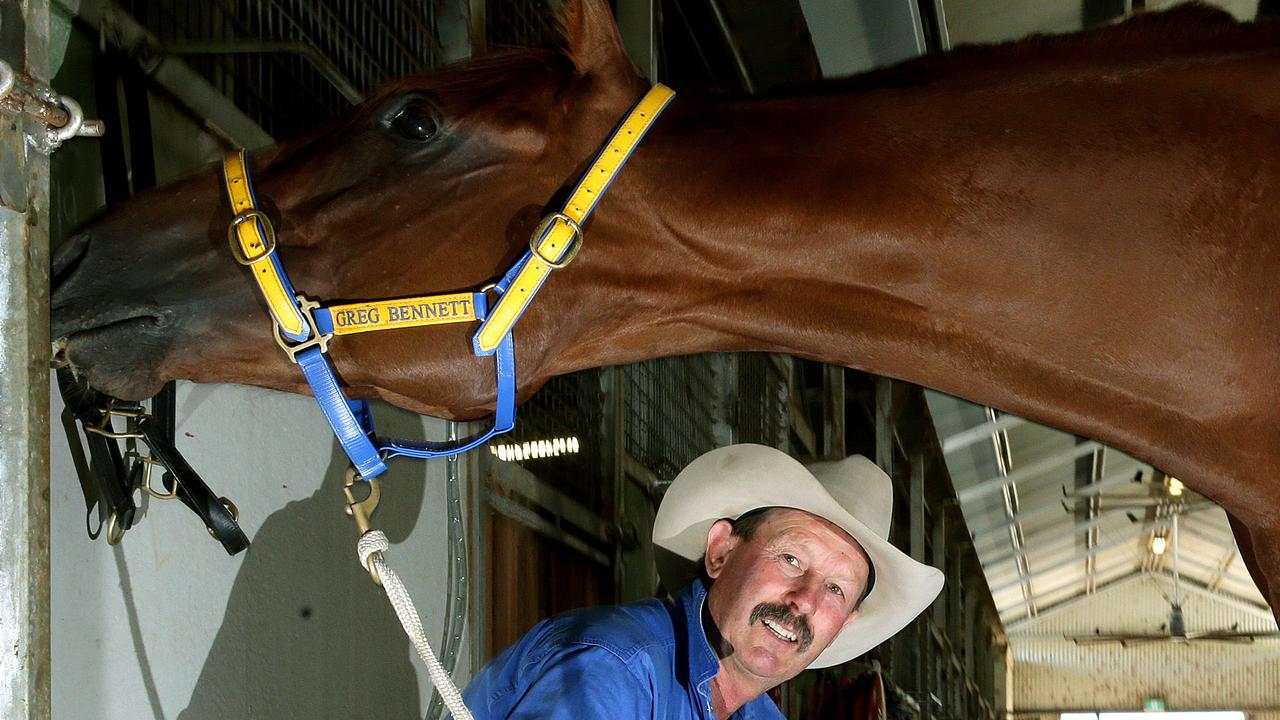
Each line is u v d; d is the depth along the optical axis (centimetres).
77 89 175
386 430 246
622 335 167
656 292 163
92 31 180
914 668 661
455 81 162
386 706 249
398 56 284
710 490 195
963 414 817
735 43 537
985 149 160
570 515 356
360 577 242
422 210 156
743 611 185
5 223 116
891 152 161
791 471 187
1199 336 158
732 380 488
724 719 190
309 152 160
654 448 425
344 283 154
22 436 115
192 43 208
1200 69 163
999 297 160
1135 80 163
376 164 157
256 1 229
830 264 161
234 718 196
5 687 112
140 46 190
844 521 189
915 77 173
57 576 158
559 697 155
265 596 208
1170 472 172
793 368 627
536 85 161
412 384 157
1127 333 159
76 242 151
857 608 201
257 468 208
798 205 159
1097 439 173
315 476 229
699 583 191
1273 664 1872
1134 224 157
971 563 1245
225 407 199
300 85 250
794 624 184
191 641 186
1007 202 158
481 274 156
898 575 202
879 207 159
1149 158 158
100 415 155
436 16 302
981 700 1352
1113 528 1521
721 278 163
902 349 166
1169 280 157
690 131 164
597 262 161
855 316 165
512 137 157
